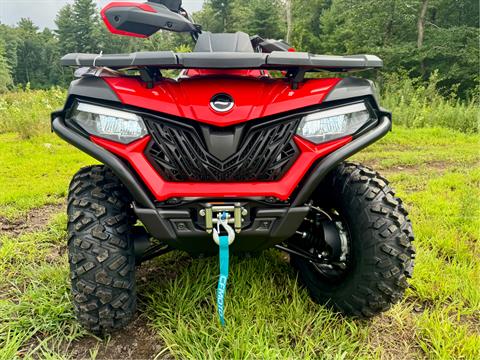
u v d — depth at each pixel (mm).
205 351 1637
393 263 1688
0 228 3266
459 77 21188
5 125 9656
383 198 1735
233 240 1574
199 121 1567
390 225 1694
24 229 3248
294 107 1612
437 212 3455
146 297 2076
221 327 1740
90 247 1612
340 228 1895
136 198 1574
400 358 1701
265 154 1621
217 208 1550
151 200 1596
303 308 1917
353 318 1878
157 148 1615
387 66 22625
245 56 1489
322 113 1641
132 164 1561
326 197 1918
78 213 1647
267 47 2656
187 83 1684
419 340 1796
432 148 7750
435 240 2811
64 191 4320
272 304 1977
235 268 2240
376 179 1791
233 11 52531
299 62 1517
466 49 21062
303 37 30672
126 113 1590
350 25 24781
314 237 1972
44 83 72875
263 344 1641
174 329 1837
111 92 1601
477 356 1653
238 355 1576
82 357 1688
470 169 5566
